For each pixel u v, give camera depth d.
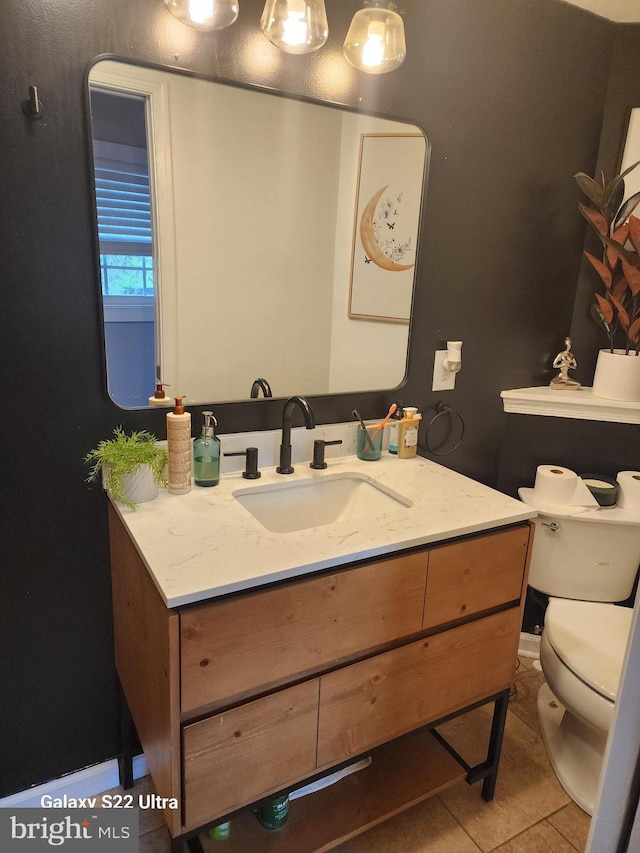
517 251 1.91
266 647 1.08
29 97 1.14
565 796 1.62
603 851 0.89
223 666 1.04
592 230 2.02
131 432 1.41
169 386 1.46
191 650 1.00
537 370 2.10
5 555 1.33
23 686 1.42
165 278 1.40
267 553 1.11
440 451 1.95
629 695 0.81
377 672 1.25
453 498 1.44
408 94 1.58
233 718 1.07
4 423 1.26
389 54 1.38
